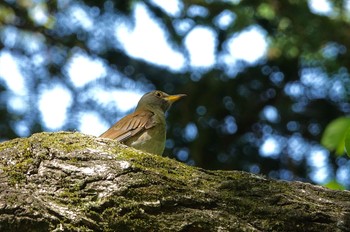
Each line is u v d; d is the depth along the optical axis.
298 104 16.69
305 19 15.34
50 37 16.08
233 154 16.42
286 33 15.34
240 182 5.96
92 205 5.48
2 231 5.27
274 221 5.73
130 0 15.34
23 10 16.17
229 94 16.28
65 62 15.77
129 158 5.91
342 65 15.70
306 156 16.08
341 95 15.97
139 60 15.77
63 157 5.81
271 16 15.06
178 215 5.61
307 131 16.55
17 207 5.34
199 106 16.00
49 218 5.34
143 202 5.57
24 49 16.02
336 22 15.50
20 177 5.63
